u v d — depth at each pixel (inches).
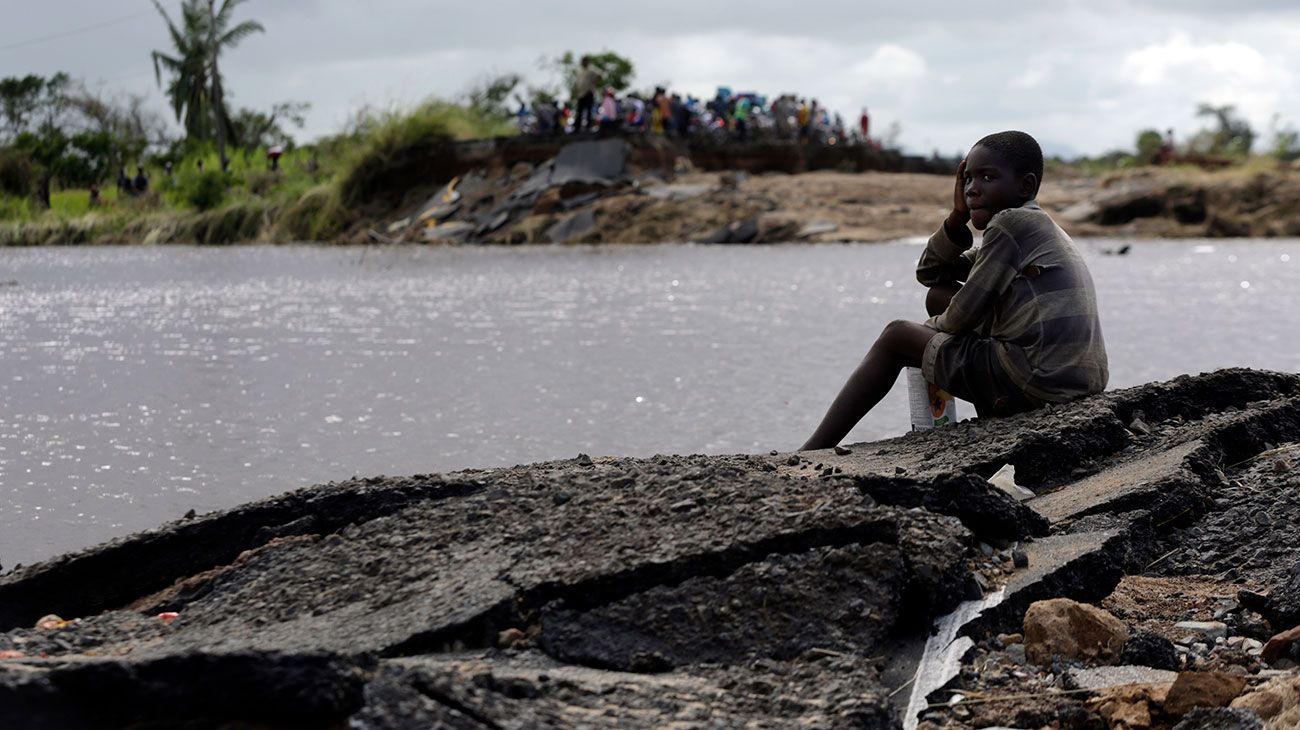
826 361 471.8
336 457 326.3
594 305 693.9
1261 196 1421.0
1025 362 228.4
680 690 119.0
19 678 99.0
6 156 2066.9
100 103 2864.2
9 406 398.6
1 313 705.0
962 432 219.3
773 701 118.9
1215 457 204.5
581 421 364.5
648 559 138.6
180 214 1787.6
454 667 114.8
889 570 139.1
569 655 130.1
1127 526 173.5
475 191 1588.3
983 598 148.4
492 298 746.2
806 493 152.5
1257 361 454.6
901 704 130.0
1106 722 129.4
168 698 99.6
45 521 270.1
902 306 663.1
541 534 151.3
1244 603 158.1
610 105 1616.6
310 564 156.5
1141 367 444.1
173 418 378.0
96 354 526.0
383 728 95.9
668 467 173.9
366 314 668.7
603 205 1443.2
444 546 154.6
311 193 1699.1
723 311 649.6
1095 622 143.9
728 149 1739.7
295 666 98.9
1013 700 131.4
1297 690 125.3
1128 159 2241.6
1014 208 236.7
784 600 135.3
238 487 297.4
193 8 2662.4
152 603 163.2
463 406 390.0
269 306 727.7
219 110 2192.4
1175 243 1294.3
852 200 1467.8
